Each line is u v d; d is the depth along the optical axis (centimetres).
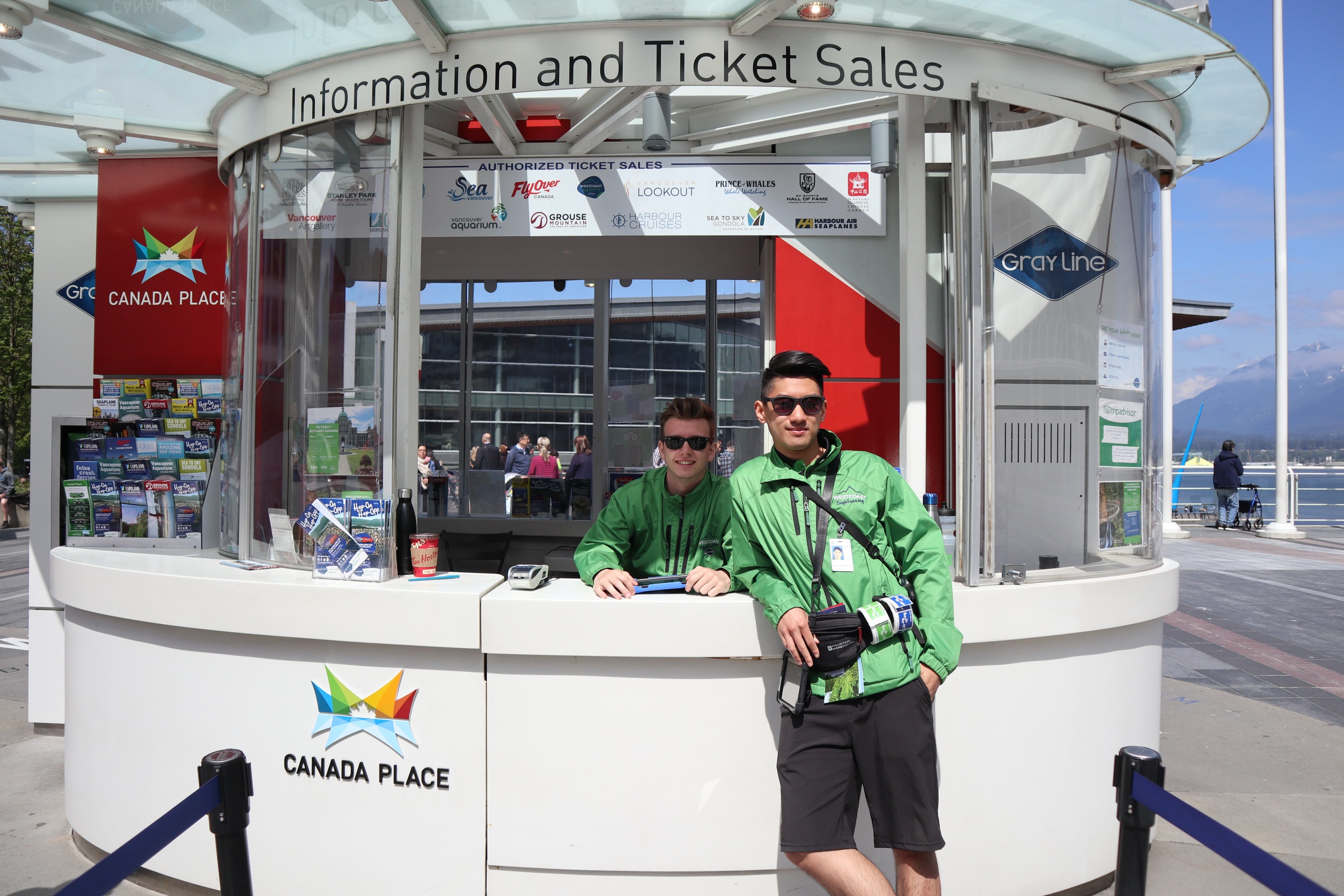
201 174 425
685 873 250
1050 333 303
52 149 414
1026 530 299
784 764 211
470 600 246
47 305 463
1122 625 282
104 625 298
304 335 299
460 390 631
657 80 265
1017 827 270
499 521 627
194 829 279
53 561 323
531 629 244
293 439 299
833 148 429
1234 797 391
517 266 582
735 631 241
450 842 255
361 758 260
